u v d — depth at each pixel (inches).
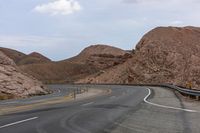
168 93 1753.2
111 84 4303.6
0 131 530.6
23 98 1836.9
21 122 642.2
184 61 4682.6
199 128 553.6
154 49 4953.3
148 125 587.8
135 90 2247.8
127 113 786.8
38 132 516.4
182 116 718.5
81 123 619.5
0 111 923.4
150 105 1000.9
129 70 4830.2
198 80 4195.4
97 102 1185.4
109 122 629.9
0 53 2384.4
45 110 912.9
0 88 2022.6
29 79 2411.4
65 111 864.9
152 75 4584.2
